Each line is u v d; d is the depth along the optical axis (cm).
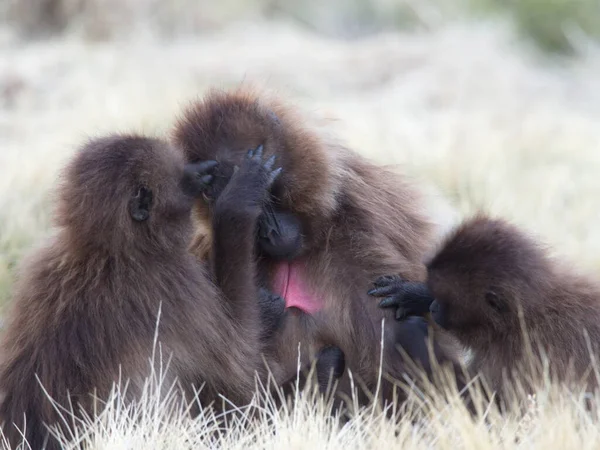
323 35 5284
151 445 1342
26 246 2194
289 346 1658
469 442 1316
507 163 2945
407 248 1733
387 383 1636
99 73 3469
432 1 5212
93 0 4278
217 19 4678
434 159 2853
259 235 1623
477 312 1592
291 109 1727
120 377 1478
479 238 1609
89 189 1501
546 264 1616
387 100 3609
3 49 3881
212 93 1733
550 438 1305
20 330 1552
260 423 1477
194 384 1536
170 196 1527
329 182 1661
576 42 5075
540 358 1547
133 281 1509
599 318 1575
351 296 1675
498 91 3816
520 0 5356
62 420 1477
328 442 1362
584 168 3023
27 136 2841
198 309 1530
